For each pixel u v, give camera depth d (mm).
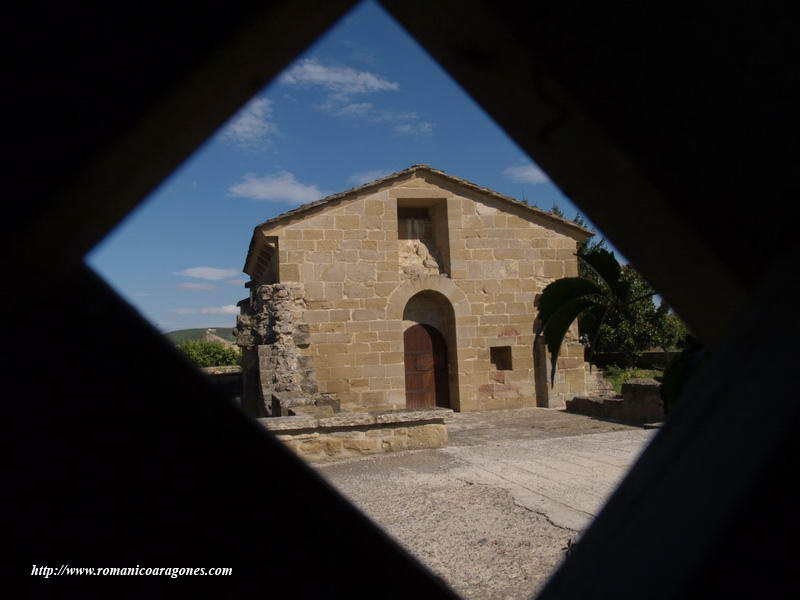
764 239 1047
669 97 988
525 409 16641
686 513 798
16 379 695
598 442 9961
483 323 16969
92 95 702
